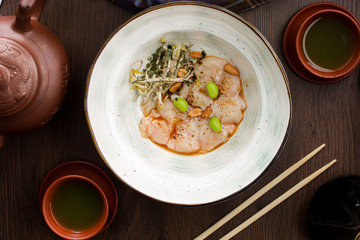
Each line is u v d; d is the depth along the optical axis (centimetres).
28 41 57
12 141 66
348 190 64
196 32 62
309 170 68
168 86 65
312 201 66
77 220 65
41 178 67
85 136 66
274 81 62
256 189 68
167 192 63
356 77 68
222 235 68
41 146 67
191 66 65
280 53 67
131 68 64
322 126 68
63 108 66
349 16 63
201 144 65
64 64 60
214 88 63
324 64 65
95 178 65
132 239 68
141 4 65
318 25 64
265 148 63
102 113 62
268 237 68
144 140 65
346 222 64
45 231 67
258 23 66
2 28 57
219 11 60
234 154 64
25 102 57
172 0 64
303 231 68
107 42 60
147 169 64
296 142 68
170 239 68
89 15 65
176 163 65
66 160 67
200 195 63
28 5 54
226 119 65
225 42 62
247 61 63
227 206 68
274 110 63
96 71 61
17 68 56
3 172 67
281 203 69
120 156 63
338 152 68
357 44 64
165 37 63
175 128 65
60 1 65
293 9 66
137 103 65
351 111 68
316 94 68
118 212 67
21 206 67
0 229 67
